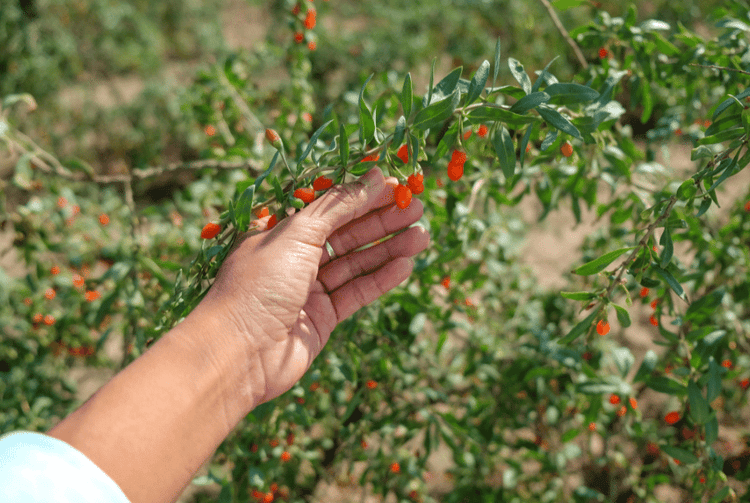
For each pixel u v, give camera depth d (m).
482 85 0.96
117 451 0.78
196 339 0.97
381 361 2.03
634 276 1.12
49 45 6.37
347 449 2.56
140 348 1.95
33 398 2.63
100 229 2.75
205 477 1.85
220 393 0.97
